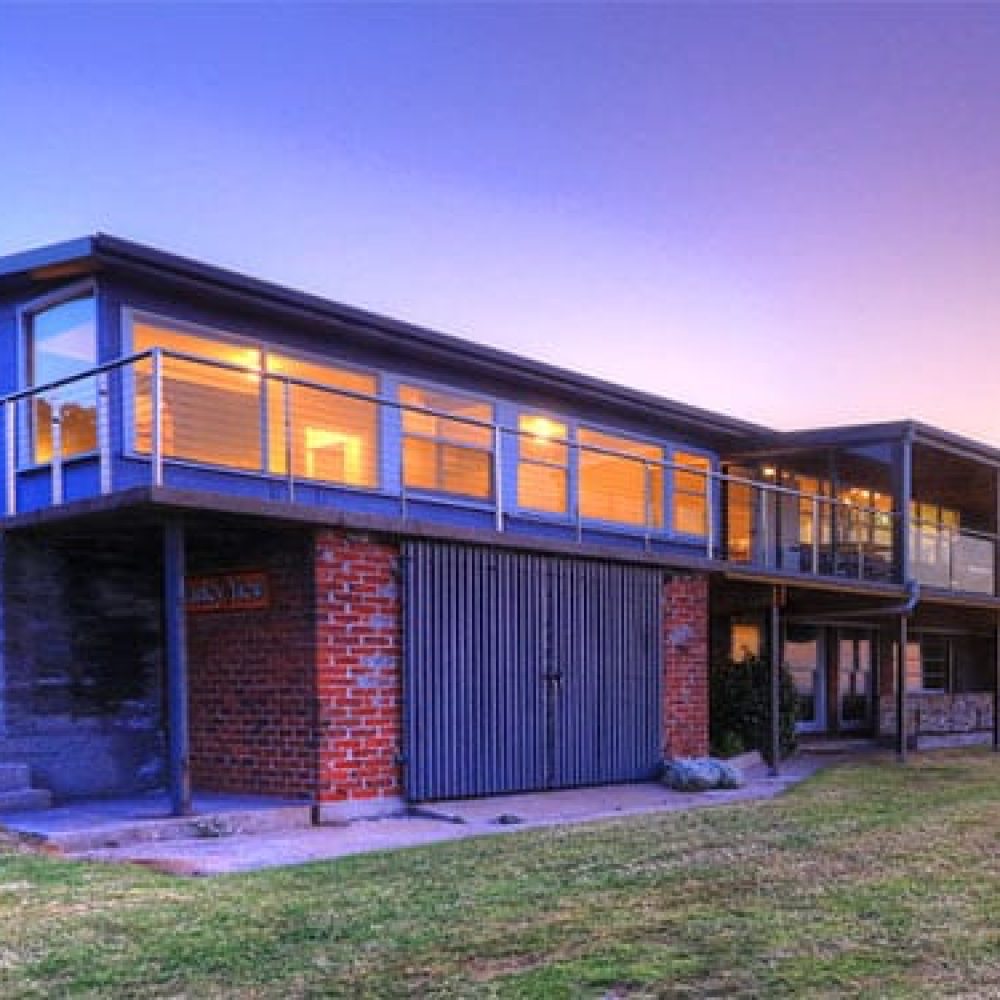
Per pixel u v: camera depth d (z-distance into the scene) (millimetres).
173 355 9531
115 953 5316
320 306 12859
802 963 5160
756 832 9320
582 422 17156
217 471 12016
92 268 11383
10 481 11492
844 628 22281
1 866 7477
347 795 10359
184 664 9500
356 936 5645
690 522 19188
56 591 10789
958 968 5117
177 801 9398
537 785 12297
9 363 12375
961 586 21266
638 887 6906
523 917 6066
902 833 9281
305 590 10414
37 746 10453
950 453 20250
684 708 14531
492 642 11938
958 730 23109
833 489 19188
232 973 5008
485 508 15211
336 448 13516
